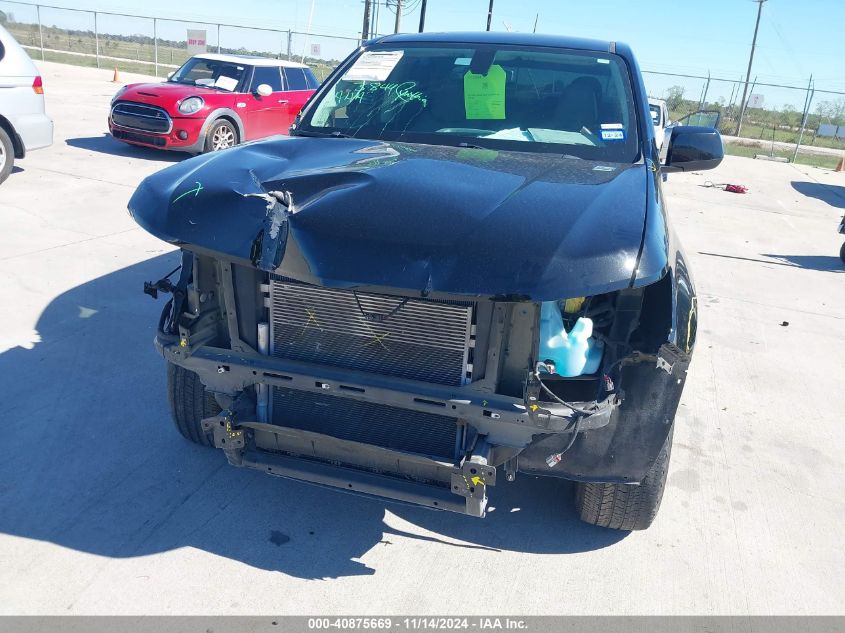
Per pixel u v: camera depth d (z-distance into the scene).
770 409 4.40
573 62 3.47
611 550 2.98
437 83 3.45
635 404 2.46
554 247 2.12
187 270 2.73
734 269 7.71
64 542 2.77
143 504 3.04
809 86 24.52
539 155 2.96
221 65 11.77
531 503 3.27
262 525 2.98
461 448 2.49
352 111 3.41
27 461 3.26
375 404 2.54
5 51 7.92
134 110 10.62
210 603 2.53
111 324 4.78
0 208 7.19
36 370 4.09
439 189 2.35
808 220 11.25
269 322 2.54
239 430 2.61
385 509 3.16
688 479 3.55
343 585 2.67
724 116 36.75
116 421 3.65
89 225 6.94
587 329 2.35
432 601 2.62
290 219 2.28
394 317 2.37
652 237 2.21
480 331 2.30
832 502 3.45
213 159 2.77
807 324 6.09
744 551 3.03
